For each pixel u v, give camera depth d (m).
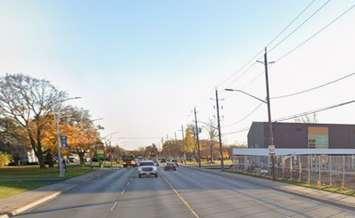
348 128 104.75
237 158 83.94
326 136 102.94
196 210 23.08
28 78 89.69
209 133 154.50
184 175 67.12
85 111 114.00
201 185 44.19
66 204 28.58
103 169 105.81
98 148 128.50
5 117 88.38
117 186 45.28
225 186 42.47
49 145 91.62
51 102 91.06
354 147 104.56
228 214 21.20
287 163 65.56
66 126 95.44
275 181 47.38
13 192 37.41
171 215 21.16
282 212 21.86
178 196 31.95
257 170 68.12
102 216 21.59
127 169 106.81
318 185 38.69
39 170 86.62
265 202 27.05
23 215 23.53
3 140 90.50
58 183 50.78
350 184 39.56
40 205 28.55
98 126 128.62
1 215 22.38
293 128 101.44
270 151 49.75
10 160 121.56
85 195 35.19
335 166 55.66
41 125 90.00
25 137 90.56
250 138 104.81
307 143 101.75
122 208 25.00
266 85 50.22
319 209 23.22
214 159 161.75
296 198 29.75
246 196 31.45
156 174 63.19
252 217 19.95
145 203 27.47
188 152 164.25
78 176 67.69
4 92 88.19
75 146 103.19
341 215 20.59
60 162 64.38
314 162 59.06
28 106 89.69
